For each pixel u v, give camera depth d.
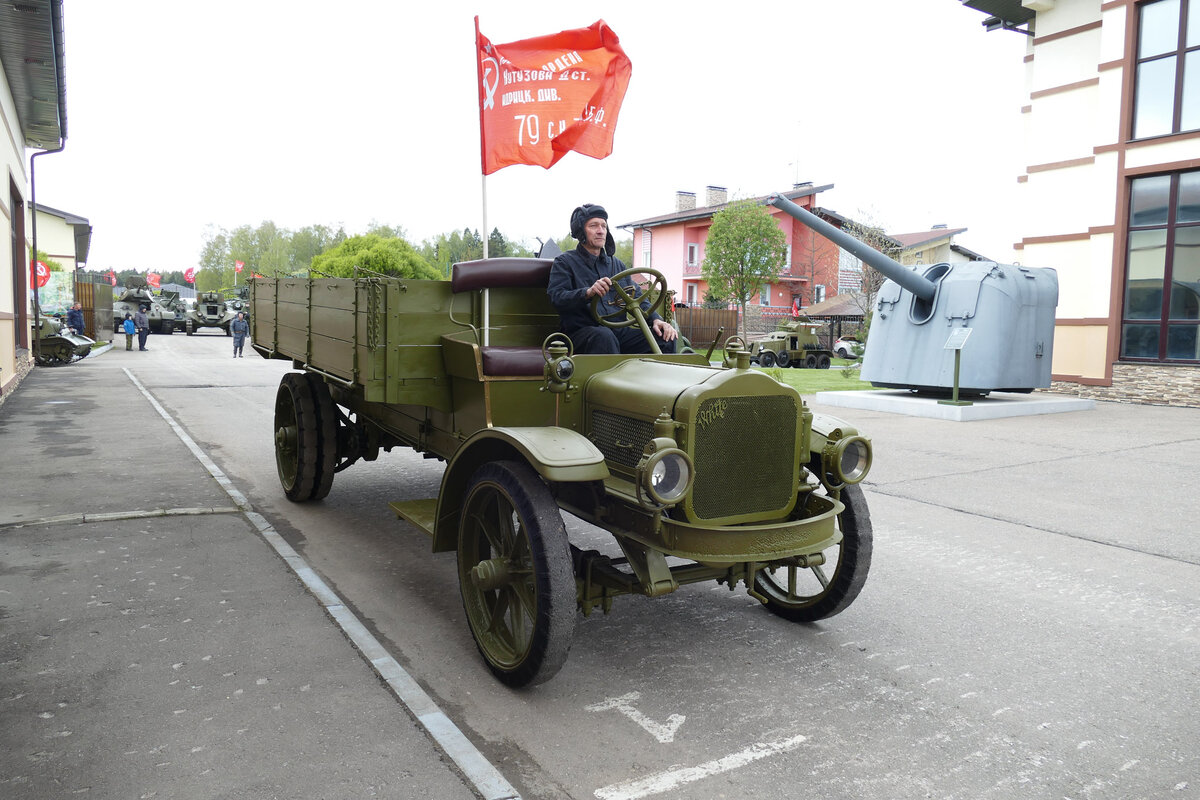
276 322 6.55
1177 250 14.14
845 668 3.54
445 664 3.48
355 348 4.55
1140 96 14.48
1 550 4.73
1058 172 16.20
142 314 26.89
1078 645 3.83
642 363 3.69
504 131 5.54
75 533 5.11
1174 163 13.90
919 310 13.34
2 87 12.74
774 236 31.84
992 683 3.40
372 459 6.22
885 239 29.97
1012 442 9.81
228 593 4.12
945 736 2.94
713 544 3.03
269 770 2.56
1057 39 16.11
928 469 8.18
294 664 3.33
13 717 2.84
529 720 3.00
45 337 19.47
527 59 5.58
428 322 4.45
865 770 2.69
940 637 3.91
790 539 3.16
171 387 14.80
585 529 5.87
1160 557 5.28
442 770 2.59
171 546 4.89
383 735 2.80
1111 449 9.35
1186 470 8.15
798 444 3.34
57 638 3.53
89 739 2.71
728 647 3.76
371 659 3.40
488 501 3.54
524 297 4.78
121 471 7.08
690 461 2.96
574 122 5.73
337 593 4.33
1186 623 4.12
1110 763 2.76
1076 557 5.27
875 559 5.20
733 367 3.29
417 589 4.41
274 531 5.25
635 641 3.82
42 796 2.38
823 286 42.94
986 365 12.31
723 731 2.94
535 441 3.17
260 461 7.89
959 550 5.41
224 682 3.16
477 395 4.04
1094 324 15.36
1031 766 2.74
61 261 36.78
